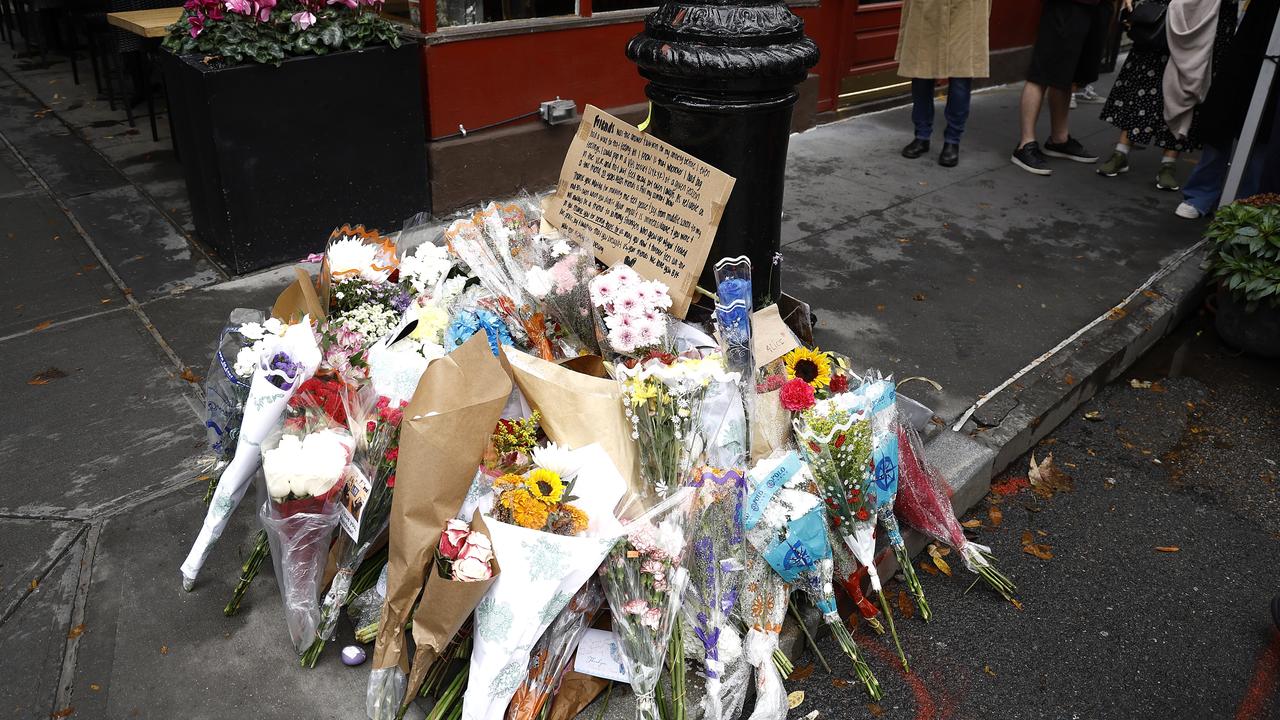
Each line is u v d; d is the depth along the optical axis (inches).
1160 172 238.1
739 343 104.2
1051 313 172.4
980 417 139.3
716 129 106.3
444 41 185.9
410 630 94.9
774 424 106.3
